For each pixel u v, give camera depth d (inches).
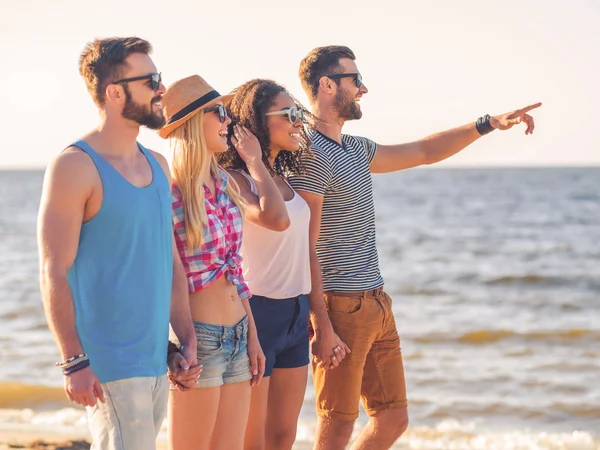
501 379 352.2
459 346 432.8
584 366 377.4
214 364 129.3
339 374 162.4
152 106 115.0
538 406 305.1
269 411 156.6
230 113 155.9
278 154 158.6
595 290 663.1
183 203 131.0
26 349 426.0
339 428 163.3
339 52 166.2
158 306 114.6
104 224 110.0
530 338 448.8
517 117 188.9
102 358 109.9
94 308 110.1
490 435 265.0
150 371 112.9
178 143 132.7
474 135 191.0
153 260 114.4
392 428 171.8
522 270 805.9
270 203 143.7
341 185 160.6
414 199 2261.3
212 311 130.8
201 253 130.5
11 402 296.7
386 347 171.6
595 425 279.9
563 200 2092.8
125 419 110.3
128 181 112.6
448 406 306.3
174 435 129.7
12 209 2106.3
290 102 154.0
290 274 151.3
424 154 189.5
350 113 165.9
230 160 153.8
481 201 2118.6
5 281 782.5
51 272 105.0
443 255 983.6
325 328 157.6
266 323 149.3
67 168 107.4
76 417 268.7
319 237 162.1
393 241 1171.3
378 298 165.5
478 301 614.9
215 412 130.3
